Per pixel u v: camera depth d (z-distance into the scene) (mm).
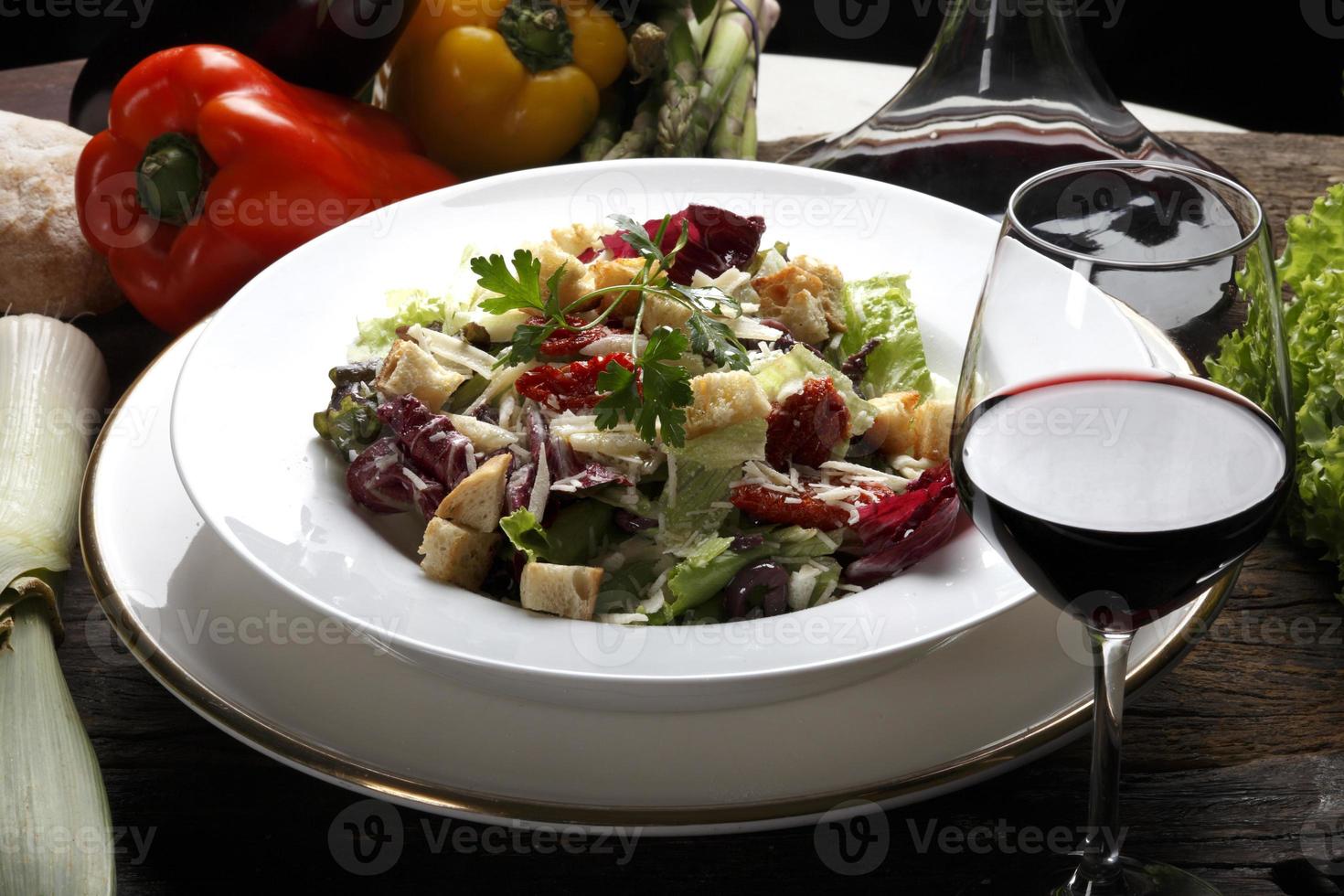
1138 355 521
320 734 559
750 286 657
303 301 658
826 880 561
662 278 635
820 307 654
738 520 613
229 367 632
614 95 808
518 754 557
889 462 638
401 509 616
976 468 528
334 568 583
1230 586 584
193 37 755
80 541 599
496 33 774
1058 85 762
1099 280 523
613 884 562
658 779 551
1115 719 541
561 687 555
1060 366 525
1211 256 520
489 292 652
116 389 700
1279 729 587
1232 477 514
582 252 668
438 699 569
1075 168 549
